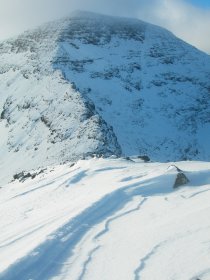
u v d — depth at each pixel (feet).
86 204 43.62
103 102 465.47
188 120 476.95
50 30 587.27
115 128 430.20
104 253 30.17
